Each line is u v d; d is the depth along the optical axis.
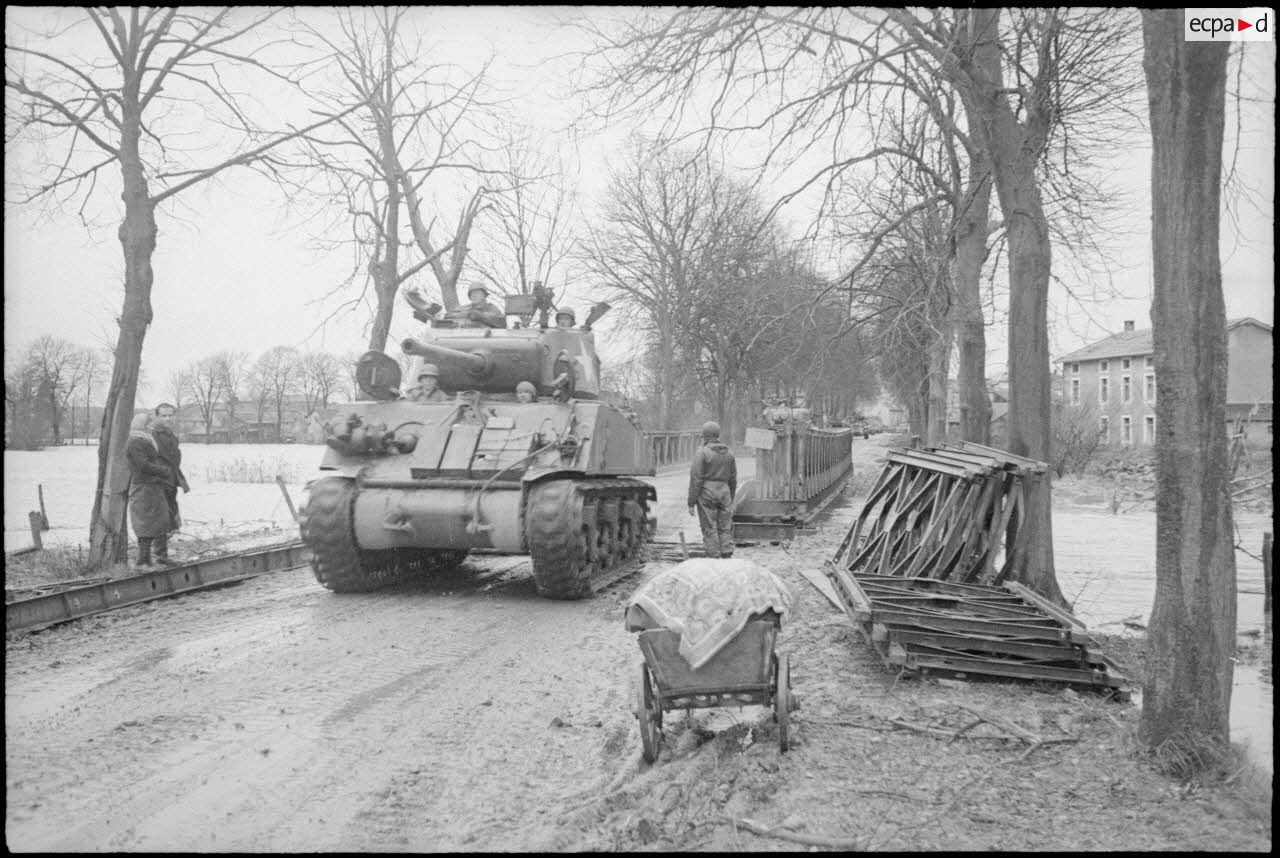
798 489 17.28
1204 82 5.09
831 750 5.38
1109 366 49.41
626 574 12.63
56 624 8.73
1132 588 12.19
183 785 4.96
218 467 36.41
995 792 4.81
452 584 11.88
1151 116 5.25
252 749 5.52
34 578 11.44
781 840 4.27
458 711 6.32
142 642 8.25
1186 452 5.13
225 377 61.22
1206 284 5.12
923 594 7.75
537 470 10.61
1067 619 7.00
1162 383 5.20
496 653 8.03
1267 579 10.02
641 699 5.25
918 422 27.09
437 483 10.74
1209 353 5.12
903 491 9.73
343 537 10.63
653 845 4.25
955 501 8.66
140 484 11.82
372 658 7.80
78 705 6.31
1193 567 5.13
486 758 5.42
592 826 4.46
